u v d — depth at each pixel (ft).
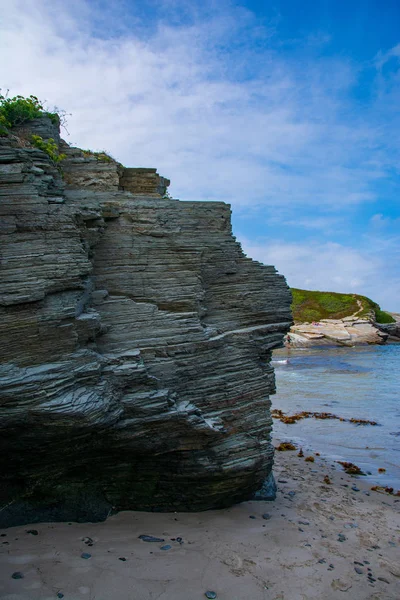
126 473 43.73
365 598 34.81
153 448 41.45
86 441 37.93
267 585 35.12
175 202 50.26
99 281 45.78
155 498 45.91
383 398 123.34
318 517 49.57
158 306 46.98
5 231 36.76
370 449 79.66
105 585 32.73
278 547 41.32
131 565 35.53
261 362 52.03
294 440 84.58
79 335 38.70
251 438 48.60
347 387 140.36
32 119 51.72
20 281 35.99
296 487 59.36
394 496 58.59
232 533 43.01
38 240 37.52
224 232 52.13
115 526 42.27
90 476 42.73
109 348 43.27
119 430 39.42
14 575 32.58
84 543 38.19
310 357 218.38
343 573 37.93
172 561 36.81
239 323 52.13
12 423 33.17
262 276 53.93
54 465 39.06
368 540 44.78
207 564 37.04
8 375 33.88
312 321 303.07
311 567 38.34
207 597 32.81
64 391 35.45
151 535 41.09
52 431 34.55
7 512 39.52
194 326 46.42
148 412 40.37
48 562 34.68
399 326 294.05
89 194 48.98
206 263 50.42
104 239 46.47
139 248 47.11
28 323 35.91
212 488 45.93
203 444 43.50
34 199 37.86
